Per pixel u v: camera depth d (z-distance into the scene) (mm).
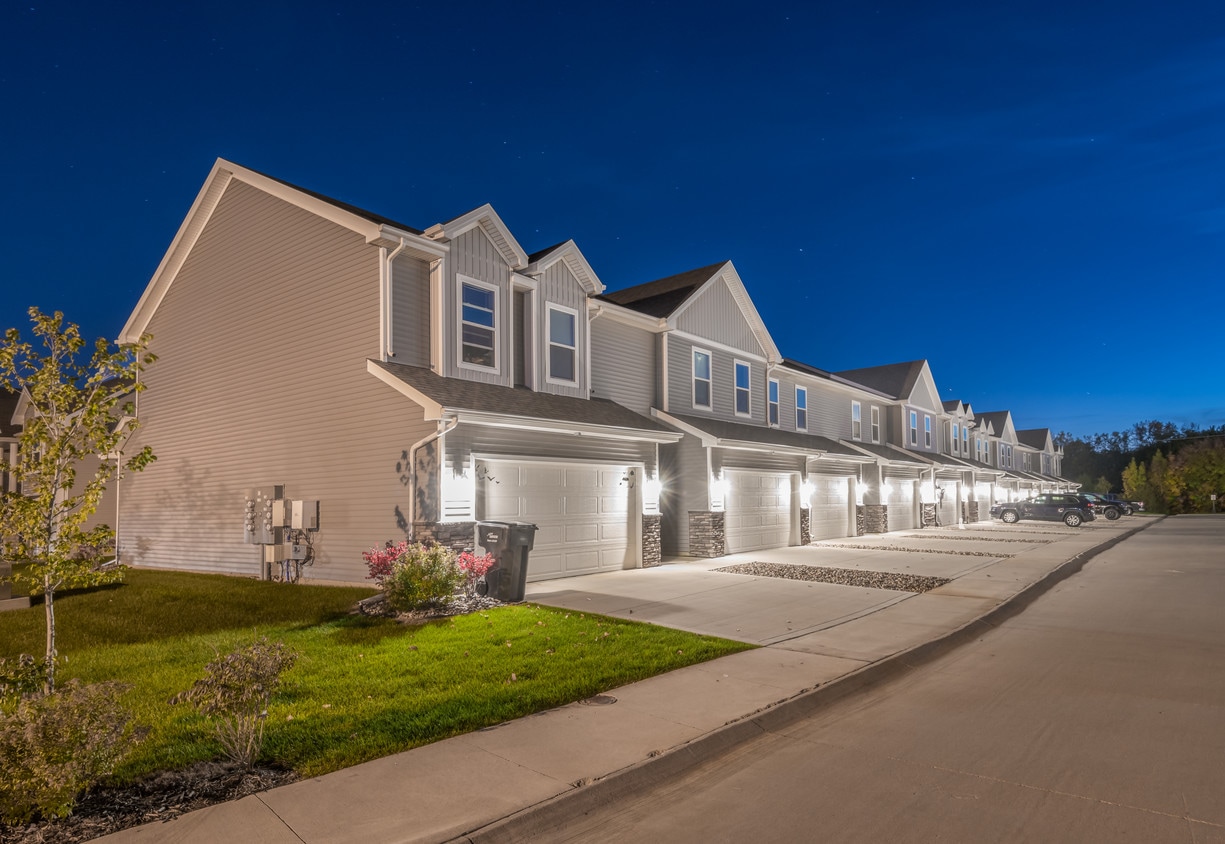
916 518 34000
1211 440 67500
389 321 13391
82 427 7281
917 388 37219
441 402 12055
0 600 11617
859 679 7594
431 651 8391
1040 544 24297
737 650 8656
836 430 30328
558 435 14773
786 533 22828
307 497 14398
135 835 4125
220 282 16703
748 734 6043
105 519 19672
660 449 19562
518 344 15828
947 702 6961
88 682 7156
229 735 5305
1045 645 9445
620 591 13148
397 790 4723
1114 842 4160
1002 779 5074
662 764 5266
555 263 16484
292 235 15188
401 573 10398
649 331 19719
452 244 14250
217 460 16391
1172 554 22094
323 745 5453
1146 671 8039
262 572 14797
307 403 14594
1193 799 4723
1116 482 84000
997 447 51375
